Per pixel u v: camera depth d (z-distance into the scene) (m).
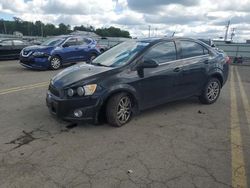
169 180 3.43
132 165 3.77
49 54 12.60
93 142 4.47
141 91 5.32
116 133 4.84
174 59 5.88
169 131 4.98
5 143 4.42
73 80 4.88
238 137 4.77
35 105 6.50
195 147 4.34
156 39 5.83
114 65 5.34
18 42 17.38
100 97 4.80
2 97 7.25
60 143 4.43
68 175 3.52
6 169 3.66
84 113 4.80
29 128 5.05
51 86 5.19
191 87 6.25
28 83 9.27
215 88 6.83
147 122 5.41
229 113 6.12
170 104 6.68
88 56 14.41
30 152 4.12
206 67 6.45
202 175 3.55
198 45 6.51
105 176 3.50
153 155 4.06
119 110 5.07
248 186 3.34
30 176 3.50
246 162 3.91
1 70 12.48
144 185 3.33
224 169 3.71
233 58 20.34
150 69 5.42
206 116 5.86
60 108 4.85
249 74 13.38
